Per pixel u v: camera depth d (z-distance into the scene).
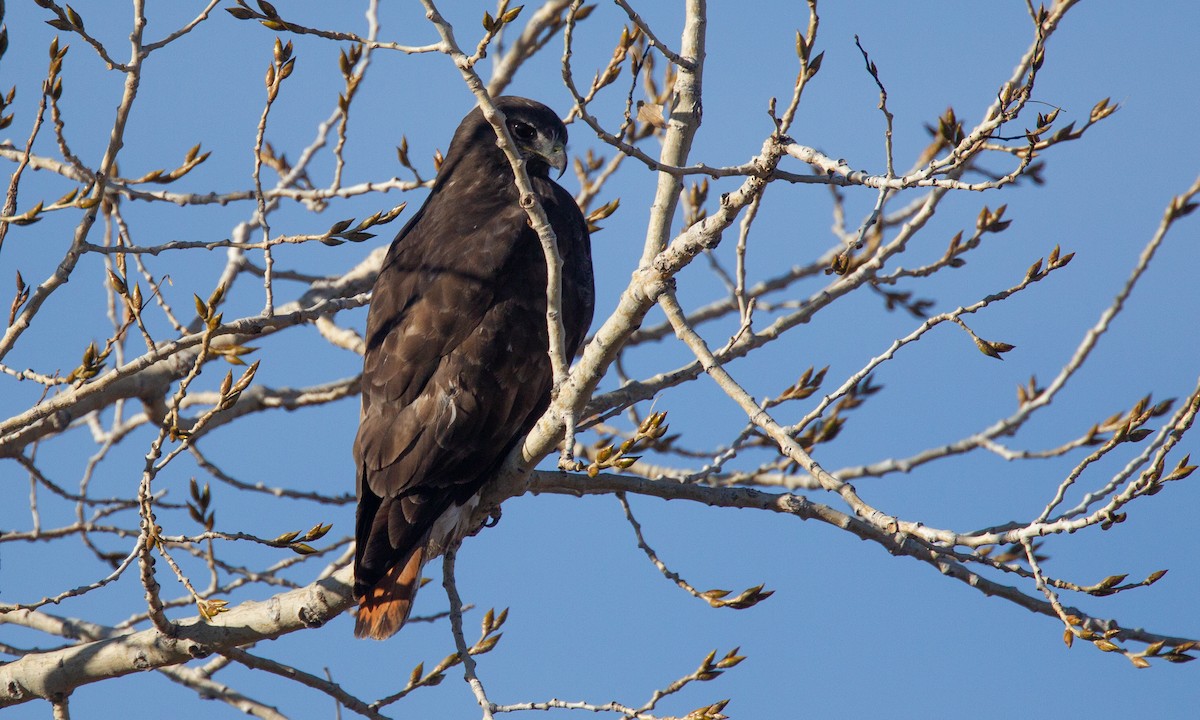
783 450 8.19
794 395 10.88
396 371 10.97
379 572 9.80
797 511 10.02
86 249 9.17
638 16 8.62
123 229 10.90
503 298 11.30
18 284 9.27
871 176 6.95
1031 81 6.92
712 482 13.28
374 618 9.71
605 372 8.86
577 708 8.56
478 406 10.79
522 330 11.24
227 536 8.35
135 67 8.60
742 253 10.91
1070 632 8.23
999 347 8.55
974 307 8.83
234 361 9.72
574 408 9.09
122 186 11.59
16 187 8.81
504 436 10.88
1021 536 8.16
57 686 9.77
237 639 9.65
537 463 10.12
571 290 11.88
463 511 10.51
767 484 13.65
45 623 11.48
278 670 9.86
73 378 9.20
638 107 8.63
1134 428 8.52
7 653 10.93
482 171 12.81
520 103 13.14
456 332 11.07
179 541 8.42
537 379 11.20
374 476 10.59
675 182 9.55
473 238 11.66
